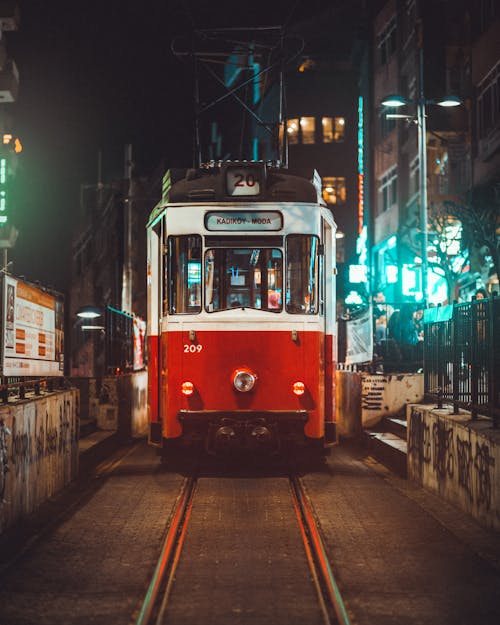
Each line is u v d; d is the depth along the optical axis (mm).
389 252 39562
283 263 11945
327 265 12805
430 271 27109
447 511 9211
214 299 11922
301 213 12008
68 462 11195
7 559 7117
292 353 11875
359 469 12586
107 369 16953
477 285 28047
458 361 10258
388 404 15898
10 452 8141
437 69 32375
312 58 53719
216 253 11945
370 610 5598
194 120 16891
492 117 28719
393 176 39750
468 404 9602
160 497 10008
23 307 9117
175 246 12016
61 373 11594
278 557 7047
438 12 32625
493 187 26000
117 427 16578
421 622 5348
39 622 5371
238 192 12000
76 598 5891
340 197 53438
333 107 53625
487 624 5316
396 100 22594
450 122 31766
